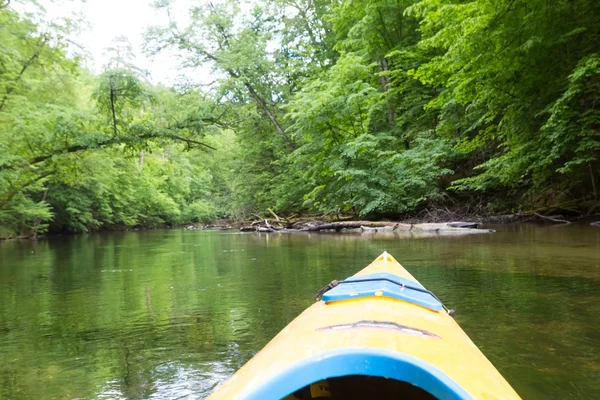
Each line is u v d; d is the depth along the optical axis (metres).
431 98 21.23
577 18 11.56
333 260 8.80
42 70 17.16
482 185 16.17
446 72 13.72
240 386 1.32
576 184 15.59
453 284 5.69
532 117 12.66
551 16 11.20
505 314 4.27
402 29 23.03
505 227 14.93
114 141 15.00
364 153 19.19
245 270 8.12
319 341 1.74
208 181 50.53
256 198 29.22
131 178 34.91
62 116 13.80
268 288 6.24
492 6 11.00
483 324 3.99
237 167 29.91
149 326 4.57
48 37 16.12
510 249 8.81
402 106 22.16
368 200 18.81
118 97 14.64
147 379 3.17
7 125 13.84
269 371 1.40
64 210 29.28
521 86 12.38
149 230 37.50
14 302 6.07
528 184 17.70
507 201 18.39
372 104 19.95
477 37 11.31
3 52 14.12
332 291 2.94
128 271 8.88
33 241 23.30
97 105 14.49
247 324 4.48
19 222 25.14
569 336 3.63
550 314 4.23
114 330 4.46
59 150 14.80
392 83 21.70
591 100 11.79
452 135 18.59
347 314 2.26
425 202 19.78
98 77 13.82
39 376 3.29
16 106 14.13
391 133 22.11
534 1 10.76
